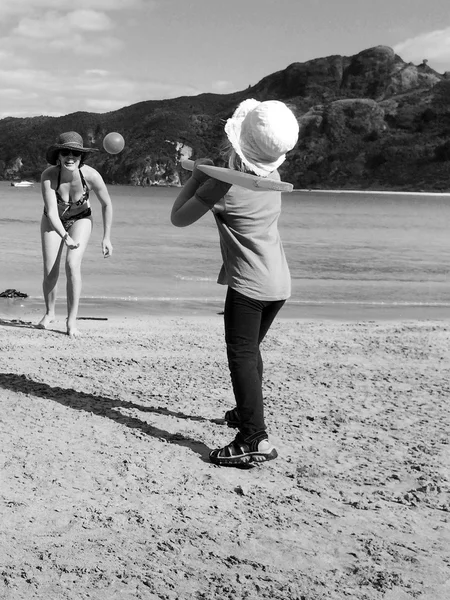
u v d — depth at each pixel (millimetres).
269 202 4227
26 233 26484
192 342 8219
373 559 3221
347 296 14609
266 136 3967
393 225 43031
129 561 3059
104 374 6301
